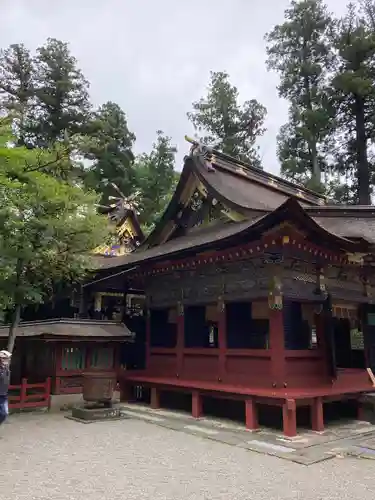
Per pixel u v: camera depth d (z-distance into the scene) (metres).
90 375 13.38
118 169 48.34
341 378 12.59
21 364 17.42
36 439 10.44
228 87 48.12
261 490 6.83
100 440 10.36
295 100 44.25
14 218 12.70
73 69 45.72
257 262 12.79
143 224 46.66
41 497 6.43
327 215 16.62
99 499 6.38
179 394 15.52
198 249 13.47
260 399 11.42
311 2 42.91
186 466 8.17
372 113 40.50
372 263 14.15
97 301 22.33
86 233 14.27
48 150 13.76
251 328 14.86
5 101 15.17
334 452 9.22
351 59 39.59
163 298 16.72
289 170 42.06
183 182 17.78
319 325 13.25
